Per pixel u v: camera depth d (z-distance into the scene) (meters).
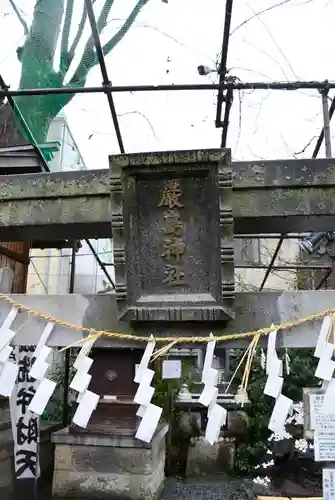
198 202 3.39
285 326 3.15
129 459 7.61
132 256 3.33
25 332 3.46
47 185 3.60
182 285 3.33
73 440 7.65
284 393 9.83
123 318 3.26
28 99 5.45
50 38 4.99
